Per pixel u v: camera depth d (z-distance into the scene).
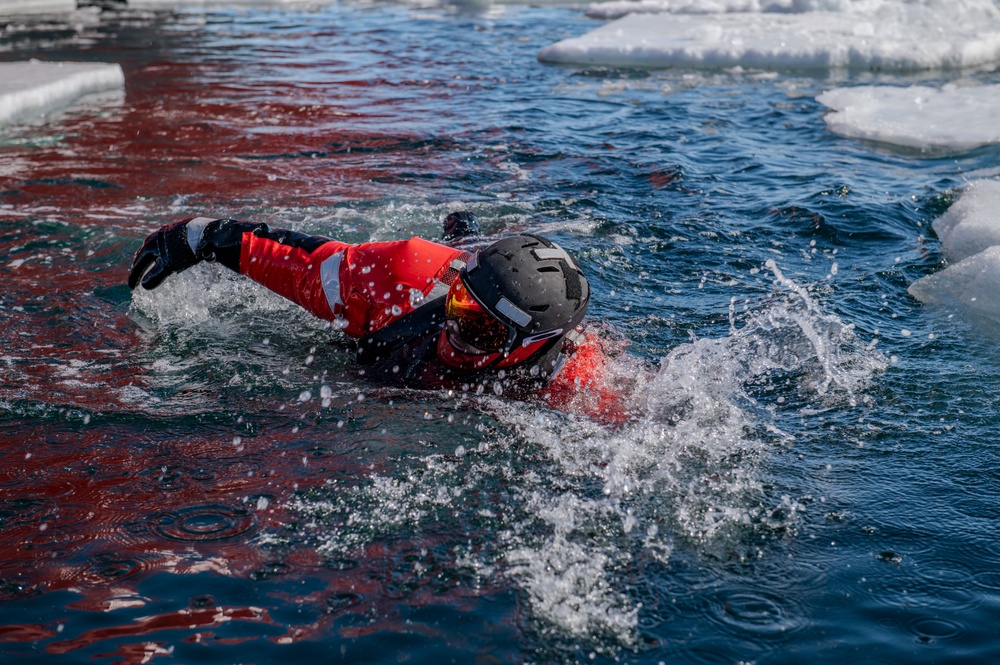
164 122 7.12
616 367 3.00
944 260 4.14
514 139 6.49
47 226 4.52
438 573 2.03
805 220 4.66
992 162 5.81
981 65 9.62
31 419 2.70
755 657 1.78
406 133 6.71
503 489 2.34
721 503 2.29
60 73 8.17
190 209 4.87
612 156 5.99
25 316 3.45
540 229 4.51
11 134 6.67
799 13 12.70
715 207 4.91
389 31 12.64
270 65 9.89
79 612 1.90
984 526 2.20
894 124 6.73
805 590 1.98
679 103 7.78
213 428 2.66
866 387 2.92
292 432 2.63
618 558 2.08
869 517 2.23
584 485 2.37
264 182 5.44
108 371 3.02
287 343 3.24
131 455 2.51
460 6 15.66
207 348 3.19
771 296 3.71
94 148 6.28
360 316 3.02
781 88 8.48
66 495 2.32
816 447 2.56
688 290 3.78
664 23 12.13
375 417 2.71
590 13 14.04
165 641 1.82
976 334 3.33
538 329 2.66
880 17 11.95
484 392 2.84
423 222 4.65
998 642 1.81
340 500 2.29
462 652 1.80
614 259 4.09
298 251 3.14
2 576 2.01
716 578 2.02
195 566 2.05
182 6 15.41
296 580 2.00
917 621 1.88
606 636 1.84
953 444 2.58
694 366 3.03
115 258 4.10
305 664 1.76
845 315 3.52
